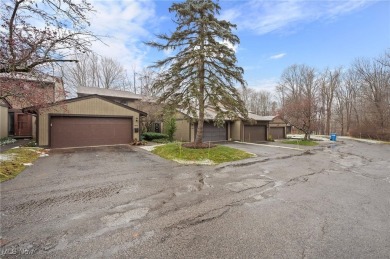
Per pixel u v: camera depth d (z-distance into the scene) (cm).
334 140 2605
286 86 4434
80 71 3033
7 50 407
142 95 2603
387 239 319
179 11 1027
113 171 739
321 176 756
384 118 2772
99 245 290
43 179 619
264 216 396
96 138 1443
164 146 1237
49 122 1287
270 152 1362
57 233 320
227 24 1084
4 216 375
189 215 396
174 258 265
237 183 627
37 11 429
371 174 816
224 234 327
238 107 1118
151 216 388
